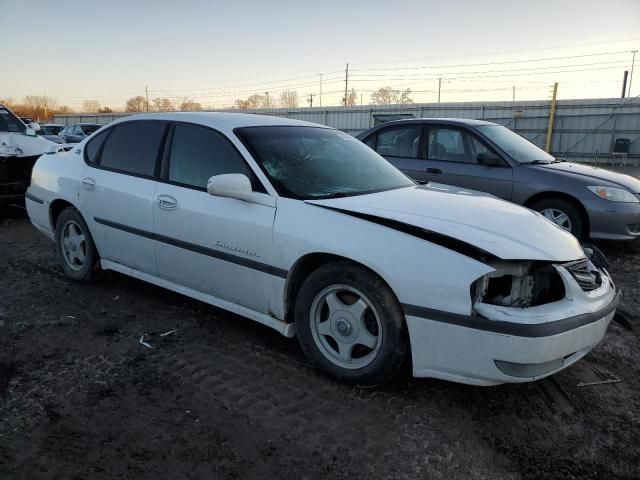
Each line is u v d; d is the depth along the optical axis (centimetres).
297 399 291
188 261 368
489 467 240
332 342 312
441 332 265
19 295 443
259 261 326
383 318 282
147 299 439
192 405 283
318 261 317
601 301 288
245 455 244
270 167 343
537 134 3062
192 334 373
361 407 285
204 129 379
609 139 2862
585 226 617
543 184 623
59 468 231
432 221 289
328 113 3834
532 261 270
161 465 235
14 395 288
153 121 417
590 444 259
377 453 247
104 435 255
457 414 281
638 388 314
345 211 303
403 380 314
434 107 3366
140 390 297
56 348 347
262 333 377
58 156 497
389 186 374
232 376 315
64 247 478
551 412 286
